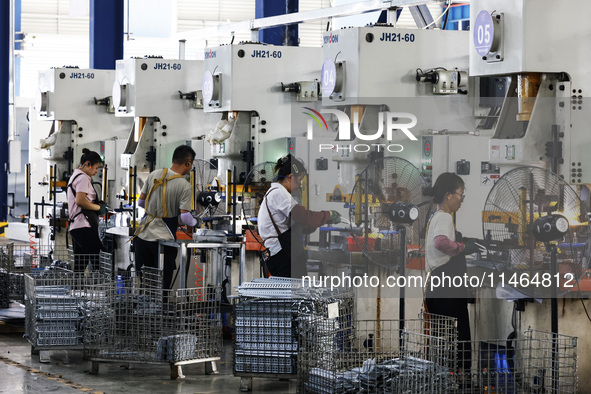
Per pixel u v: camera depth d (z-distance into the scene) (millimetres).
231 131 11570
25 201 21000
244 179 11555
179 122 13148
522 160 6953
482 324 7258
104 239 12891
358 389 6543
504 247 6992
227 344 9992
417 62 9875
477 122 9992
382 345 7312
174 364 8234
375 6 10891
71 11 19406
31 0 29797
